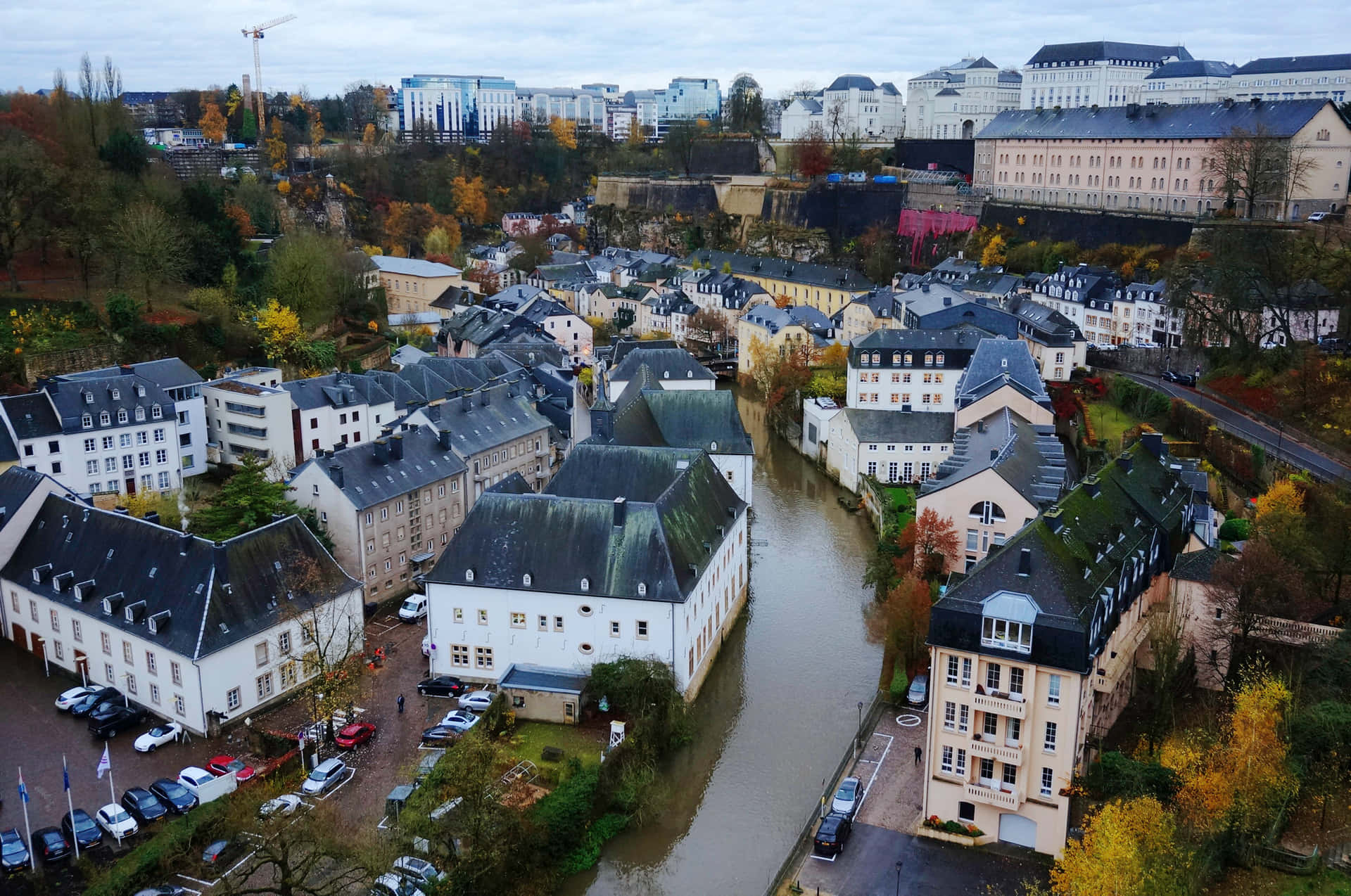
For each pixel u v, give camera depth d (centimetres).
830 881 7412
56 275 18062
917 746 9175
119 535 10100
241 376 15462
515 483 11394
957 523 11806
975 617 7544
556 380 17650
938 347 16912
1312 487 11662
